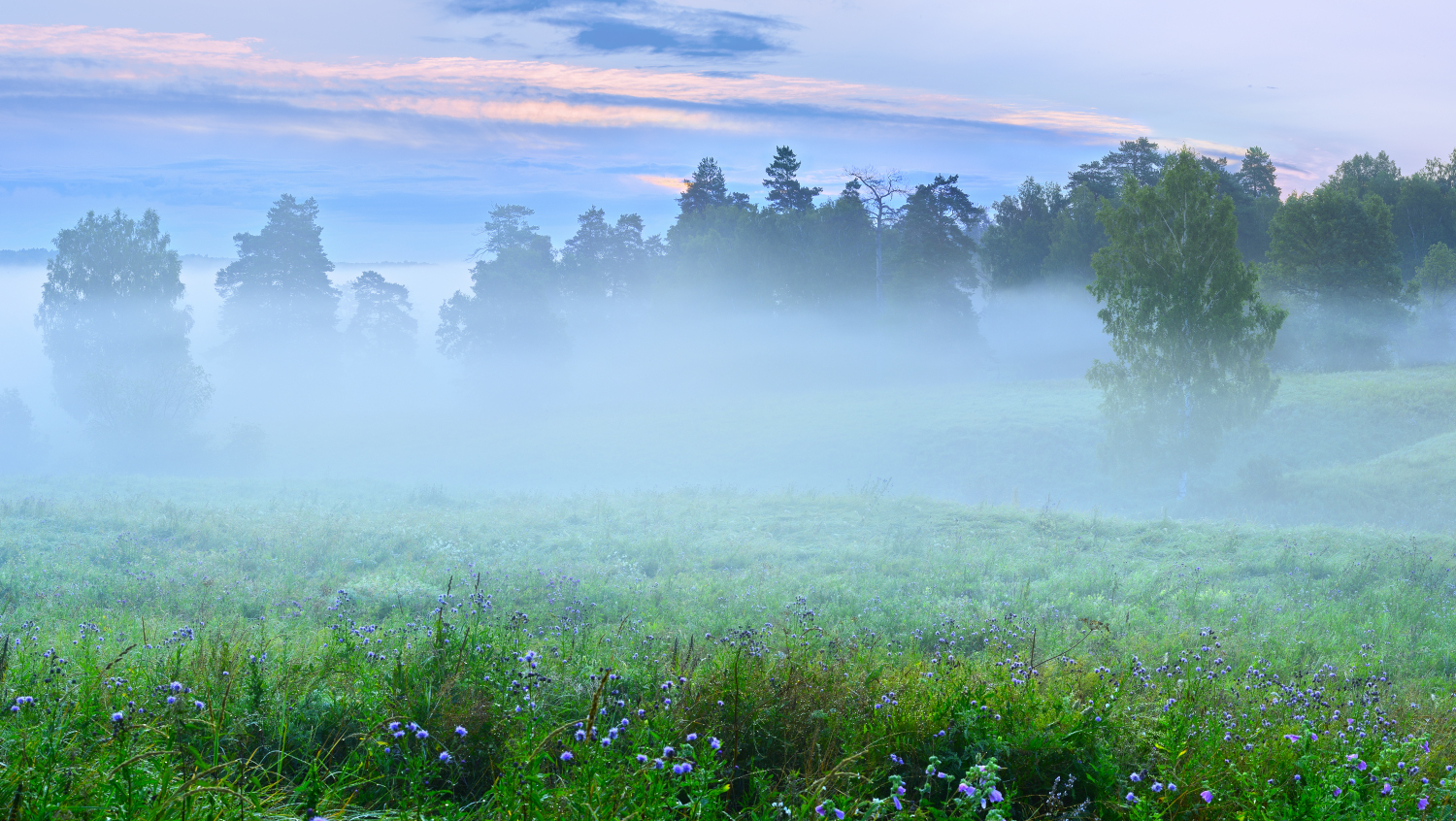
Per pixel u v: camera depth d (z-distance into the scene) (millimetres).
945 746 4613
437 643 5402
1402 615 12594
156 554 15906
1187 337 34062
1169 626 11516
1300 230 59531
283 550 16562
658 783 3551
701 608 12188
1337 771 4289
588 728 3842
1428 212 83000
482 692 4742
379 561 16547
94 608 10742
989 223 97188
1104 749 4574
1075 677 6469
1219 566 16875
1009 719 4805
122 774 3260
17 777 3057
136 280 56594
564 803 3459
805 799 3803
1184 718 4992
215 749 3887
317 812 3424
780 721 4824
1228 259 33562
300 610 10922
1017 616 11852
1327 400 43156
